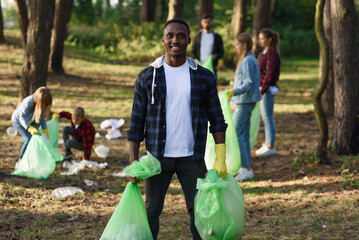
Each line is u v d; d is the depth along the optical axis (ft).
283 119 32.40
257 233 12.71
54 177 18.39
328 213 14.06
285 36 98.94
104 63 61.67
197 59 31.35
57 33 46.80
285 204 15.24
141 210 9.63
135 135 9.55
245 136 18.67
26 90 27.89
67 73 49.14
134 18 105.70
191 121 9.37
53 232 12.66
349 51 20.15
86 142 19.99
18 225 13.12
